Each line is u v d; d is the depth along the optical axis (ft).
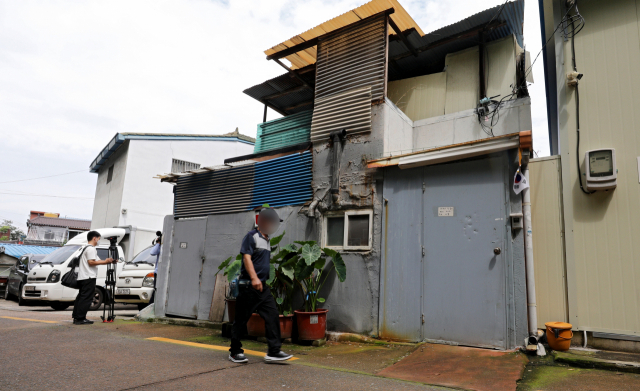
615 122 15.84
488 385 11.13
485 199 16.38
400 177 18.70
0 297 46.88
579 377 11.97
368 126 20.20
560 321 15.65
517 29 22.56
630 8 16.39
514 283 15.20
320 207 20.83
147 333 20.45
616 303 14.69
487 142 16.17
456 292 16.30
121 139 51.72
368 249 18.85
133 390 10.20
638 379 11.72
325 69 23.17
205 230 25.79
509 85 22.31
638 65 15.80
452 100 23.97
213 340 18.75
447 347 15.61
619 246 14.94
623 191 15.20
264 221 14.34
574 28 17.30
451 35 23.54
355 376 12.11
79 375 11.59
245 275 13.83
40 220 110.52
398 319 17.42
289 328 18.25
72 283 22.80
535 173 17.15
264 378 11.60
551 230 16.39
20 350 14.92
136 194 52.01
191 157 57.72
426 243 17.39
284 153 24.18
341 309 19.01
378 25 21.58
